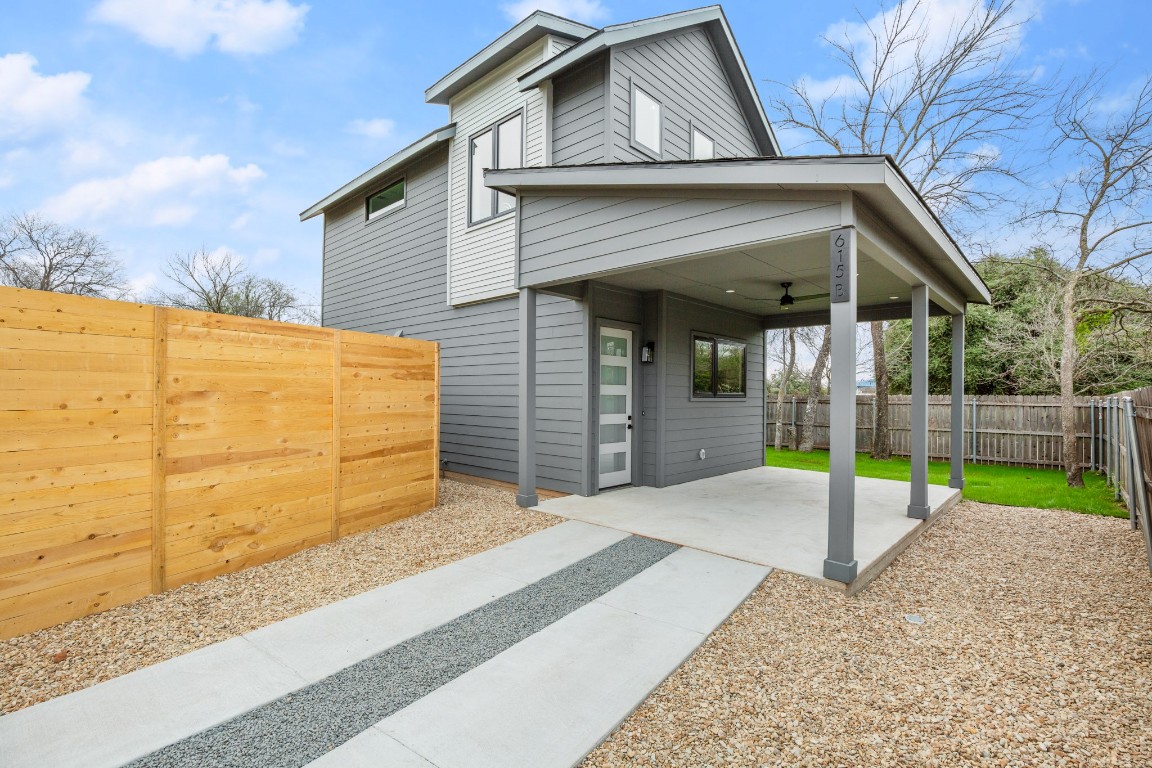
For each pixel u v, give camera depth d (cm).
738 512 580
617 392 712
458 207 851
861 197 379
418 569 417
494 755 209
